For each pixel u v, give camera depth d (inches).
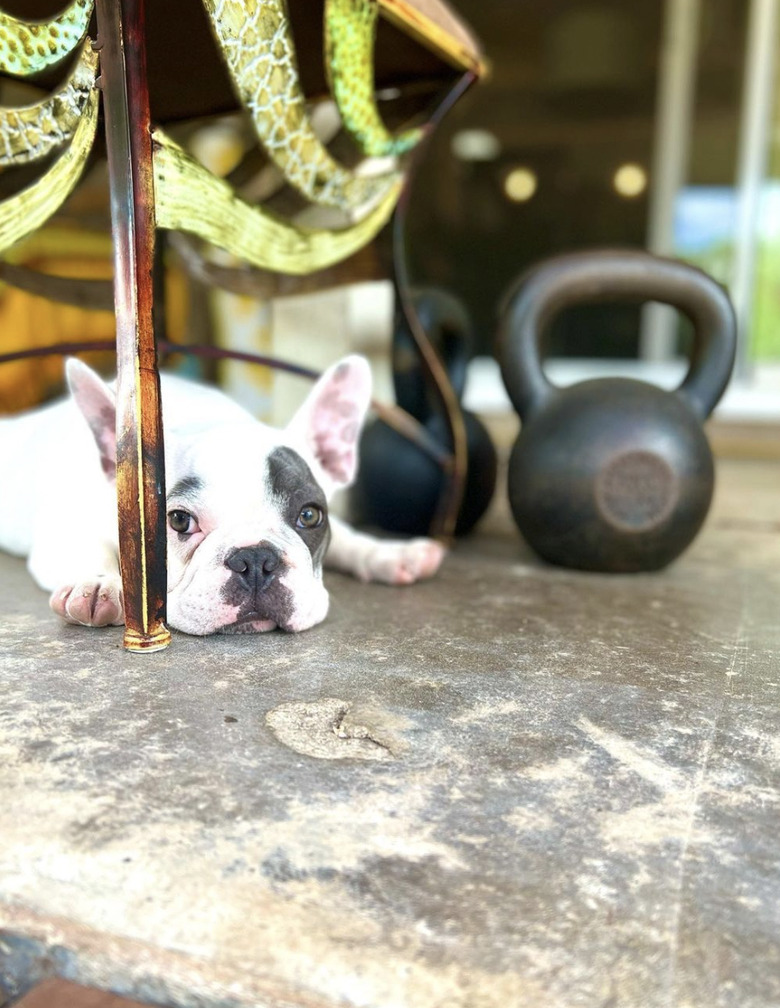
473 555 33.7
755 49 83.8
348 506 38.5
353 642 22.2
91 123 19.9
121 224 18.9
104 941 11.2
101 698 18.0
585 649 22.5
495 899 12.1
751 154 85.0
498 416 77.8
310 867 12.6
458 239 103.4
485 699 18.8
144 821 13.5
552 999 10.5
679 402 30.8
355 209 28.0
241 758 15.7
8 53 18.5
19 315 43.8
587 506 29.5
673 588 29.3
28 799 14.0
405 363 35.5
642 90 97.3
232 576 21.4
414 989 10.6
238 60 20.9
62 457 27.7
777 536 39.2
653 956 11.2
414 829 13.7
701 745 17.0
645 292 31.5
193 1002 10.8
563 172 101.4
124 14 18.2
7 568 28.4
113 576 22.7
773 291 84.7
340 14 23.0
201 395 27.9
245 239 23.4
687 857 13.3
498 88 101.0
